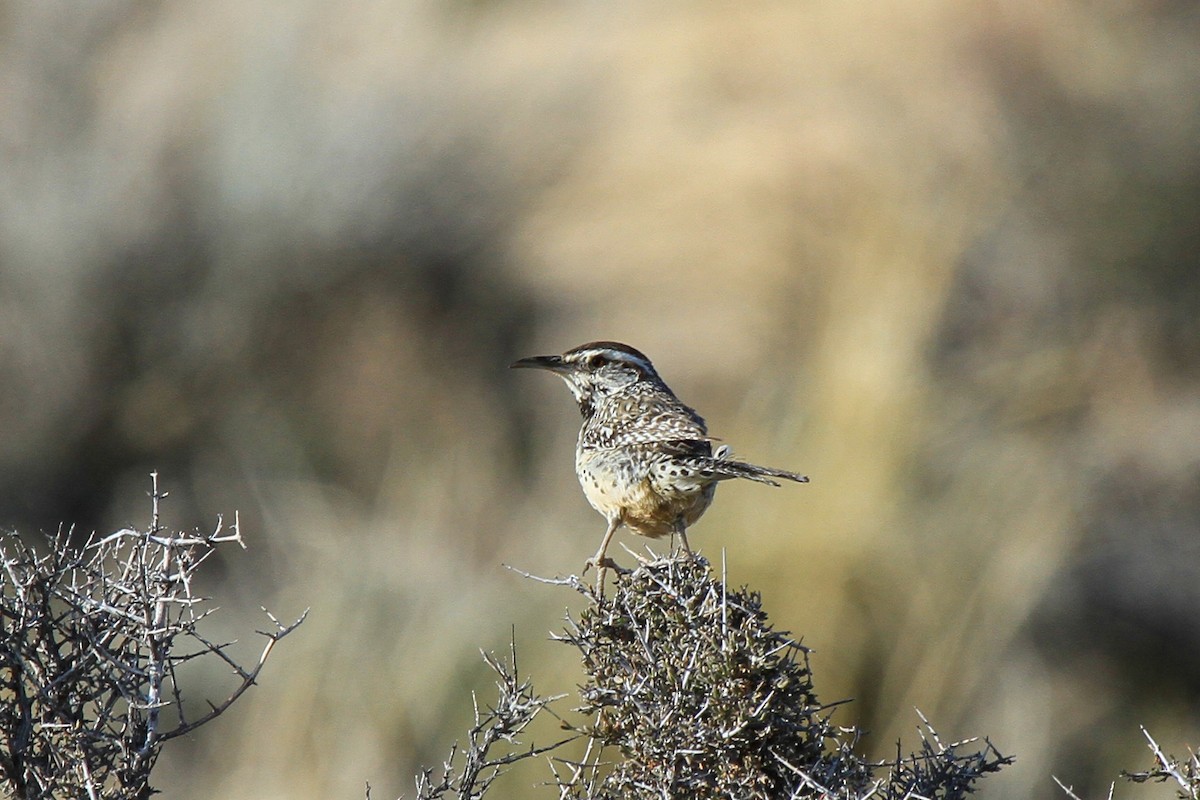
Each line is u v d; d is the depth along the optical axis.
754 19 17.48
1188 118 16.38
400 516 13.53
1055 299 14.80
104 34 18.61
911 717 10.43
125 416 14.90
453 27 19.77
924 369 12.48
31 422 14.76
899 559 11.04
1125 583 11.77
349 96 17.48
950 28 16.77
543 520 13.18
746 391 13.74
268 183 16.59
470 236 16.53
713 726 4.86
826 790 4.63
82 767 4.71
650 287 14.90
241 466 14.42
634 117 16.92
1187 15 17.30
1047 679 11.17
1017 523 11.65
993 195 15.29
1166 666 11.66
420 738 10.62
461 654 10.98
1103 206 15.55
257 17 18.55
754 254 14.32
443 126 17.45
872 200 14.50
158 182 16.66
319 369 15.23
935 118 15.83
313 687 10.90
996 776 10.59
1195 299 14.78
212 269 16.00
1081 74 16.69
